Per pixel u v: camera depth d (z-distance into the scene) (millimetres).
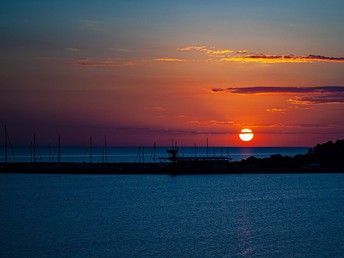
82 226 110375
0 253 86000
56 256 84000
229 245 91438
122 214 128750
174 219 120562
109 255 84625
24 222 115938
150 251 87188
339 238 97312
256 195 172625
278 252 86562
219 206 145500
